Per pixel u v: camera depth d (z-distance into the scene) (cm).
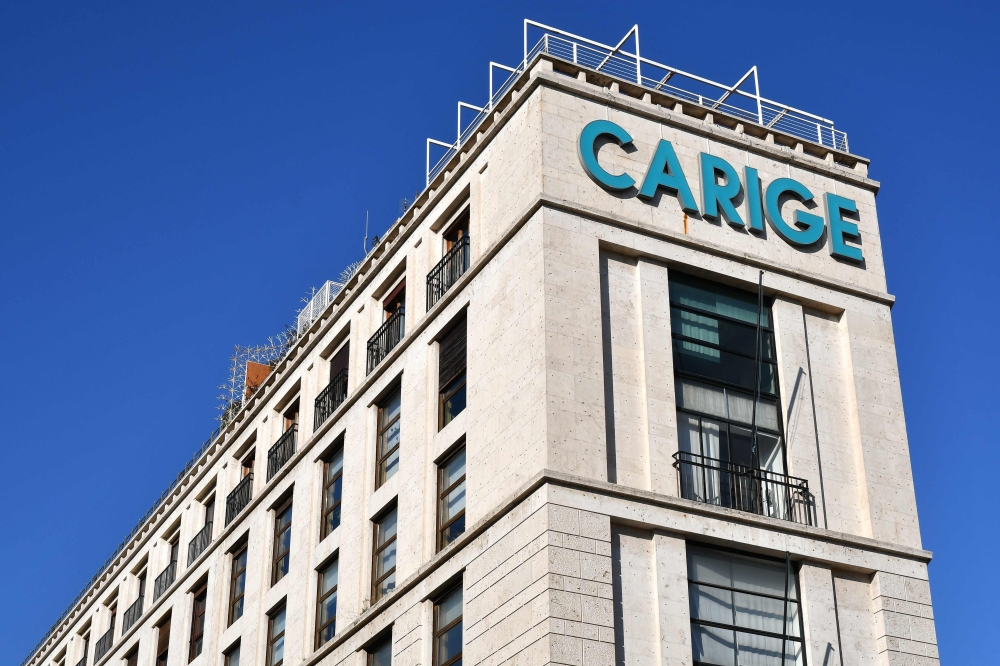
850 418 3772
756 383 3572
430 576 3634
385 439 4219
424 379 3978
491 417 3575
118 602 6178
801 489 3581
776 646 3369
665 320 3616
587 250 3588
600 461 3341
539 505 3247
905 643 3475
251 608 4741
